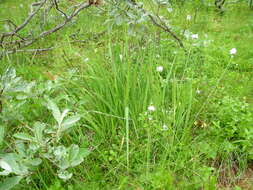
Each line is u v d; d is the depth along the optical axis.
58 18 4.53
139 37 3.02
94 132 2.46
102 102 2.50
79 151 1.94
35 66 3.49
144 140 2.30
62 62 3.48
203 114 2.61
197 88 2.65
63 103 2.56
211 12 5.47
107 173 2.07
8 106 2.18
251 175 2.23
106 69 2.70
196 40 3.74
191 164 2.17
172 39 3.79
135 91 2.52
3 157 1.82
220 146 2.29
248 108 2.69
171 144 2.19
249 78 3.39
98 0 3.10
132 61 2.76
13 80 2.12
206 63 3.48
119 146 2.30
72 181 2.05
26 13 5.14
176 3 5.67
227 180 2.17
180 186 1.97
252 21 4.85
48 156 1.87
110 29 2.98
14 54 3.70
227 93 2.96
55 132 1.97
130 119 2.30
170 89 2.79
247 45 4.10
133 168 2.18
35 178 2.02
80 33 4.12
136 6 2.95
